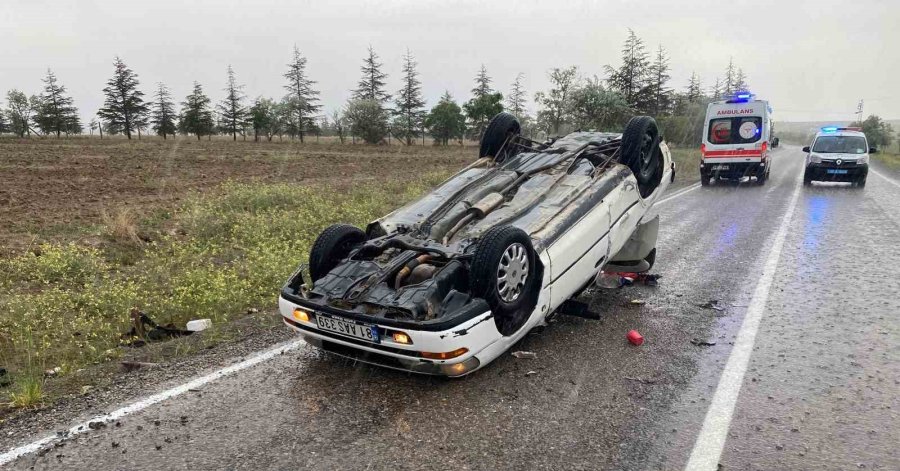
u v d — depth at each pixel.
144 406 4.00
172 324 5.75
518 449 3.41
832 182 19.86
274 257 7.73
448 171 20.52
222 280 6.78
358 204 12.67
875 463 3.23
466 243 4.76
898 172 26.42
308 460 3.32
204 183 17.22
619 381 4.33
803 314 5.82
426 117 56.09
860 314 5.79
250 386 4.30
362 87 64.44
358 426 3.70
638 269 6.71
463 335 3.93
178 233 10.21
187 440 3.55
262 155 30.78
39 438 3.60
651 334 5.32
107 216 10.28
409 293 4.18
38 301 6.16
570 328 5.51
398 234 5.14
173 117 67.44
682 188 18.22
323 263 5.00
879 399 3.99
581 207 5.27
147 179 18.05
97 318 6.00
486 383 4.31
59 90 60.19
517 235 4.34
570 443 3.47
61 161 24.34
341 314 4.12
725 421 3.71
